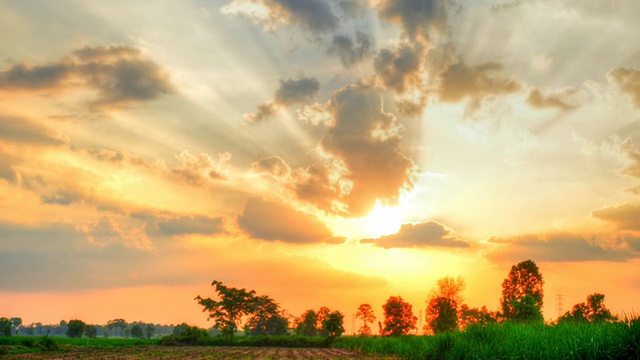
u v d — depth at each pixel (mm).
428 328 86375
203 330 124812
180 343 118750
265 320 165750
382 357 57906
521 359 23297
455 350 30578
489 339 29391
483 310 84500
